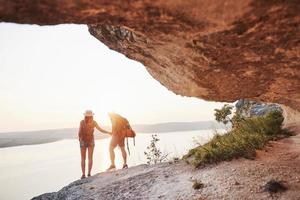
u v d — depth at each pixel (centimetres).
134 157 1897
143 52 439
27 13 232
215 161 680
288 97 482
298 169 529
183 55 358
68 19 248
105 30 462
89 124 929
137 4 228
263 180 513
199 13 229
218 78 413
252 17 230
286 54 309
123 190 665
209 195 510
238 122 891
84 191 736
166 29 269
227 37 271
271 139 733
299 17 233
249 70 371
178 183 611
